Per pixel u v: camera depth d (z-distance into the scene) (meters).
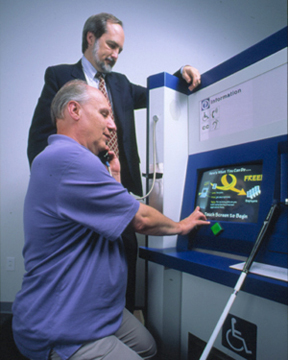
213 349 0.84
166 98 1.07
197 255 0.89
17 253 1.94
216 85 1.03
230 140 0.97
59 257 0.73
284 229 0.74
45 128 1.35
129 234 1.40
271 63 0.84
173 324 0.98
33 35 1.99
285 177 0.81
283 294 0.55
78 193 0.71
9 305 1.91
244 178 0.92
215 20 2.12
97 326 0.69
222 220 0.93
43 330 0.66
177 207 1.09
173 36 2.07
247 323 0.74
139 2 2.05
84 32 1.50
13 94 1.98
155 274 1.02
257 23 2.14
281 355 0.66
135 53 2.04
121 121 1.56
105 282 0.73
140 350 0.91
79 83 0.89
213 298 0.84
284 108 0.80
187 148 1.15
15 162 1.96
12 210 1.95
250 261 0.65
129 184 1.57
